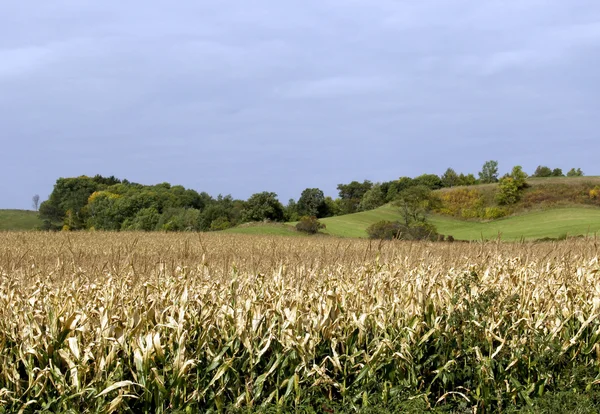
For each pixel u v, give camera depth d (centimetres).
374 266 1077
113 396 670
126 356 700
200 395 684
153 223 10175
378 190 13150
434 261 1183
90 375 688
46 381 668
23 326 730
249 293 841
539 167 15262
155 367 672
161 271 1007
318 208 12488
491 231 8331
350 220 9356
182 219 9488
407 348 745
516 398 768
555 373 797
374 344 769
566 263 1170
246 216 9600
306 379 725
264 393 729
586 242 1727
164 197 11294
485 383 738
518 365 780
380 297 848
